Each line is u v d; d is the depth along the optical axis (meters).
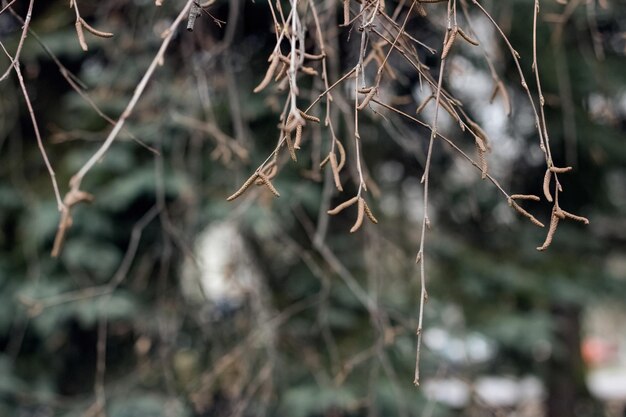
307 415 3.60
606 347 15.28
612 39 4.18
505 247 4.46
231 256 3.35
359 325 3.85
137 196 3.56
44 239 3.56
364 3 1.35
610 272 4.58
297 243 3.90
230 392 3.35
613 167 4.39
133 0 3.40
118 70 3.43
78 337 3.97
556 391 5.29
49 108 3.94
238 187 3.22
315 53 2.43
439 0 1.29
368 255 3.28
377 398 3.49
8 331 3.81
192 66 3.03
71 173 3.70
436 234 4.20
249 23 3.54
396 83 3.29
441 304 3.97
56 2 3.67
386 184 4.36
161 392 3.67
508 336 3.93
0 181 3.80
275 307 3.79
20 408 3.79
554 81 3.86
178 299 3.69
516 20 3.75
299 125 1.15
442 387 3.79
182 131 3.48
